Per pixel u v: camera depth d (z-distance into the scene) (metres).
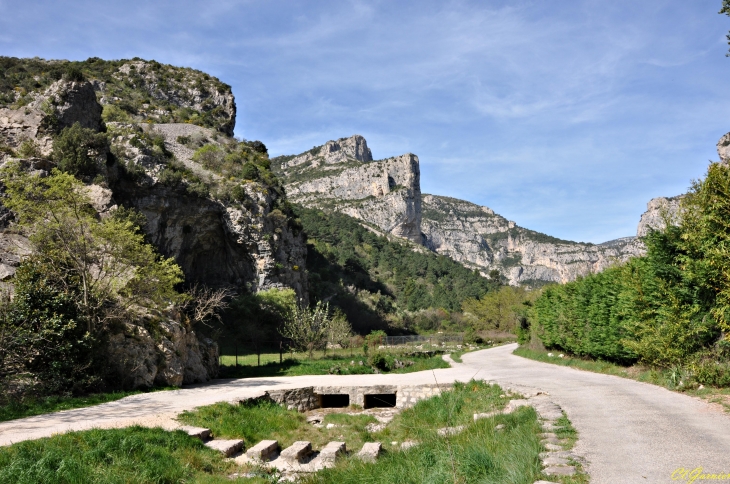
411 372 25.11
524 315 42.69
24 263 16.81
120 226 19.55
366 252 128.25
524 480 6.00
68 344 15.07
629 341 15.73
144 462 8.34
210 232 57.75
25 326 14.56
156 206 50.94
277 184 68.81
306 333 31.94
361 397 18.36
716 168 12.06
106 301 18.36
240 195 57.94
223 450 10.16
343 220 145.50
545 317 29.75
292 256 64.06
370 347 39.12
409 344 45.12
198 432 10.84
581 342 22.97
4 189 20.91
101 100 73.12
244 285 57.75
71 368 15.15
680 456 6.45
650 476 5.70
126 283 18.88
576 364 22.05
